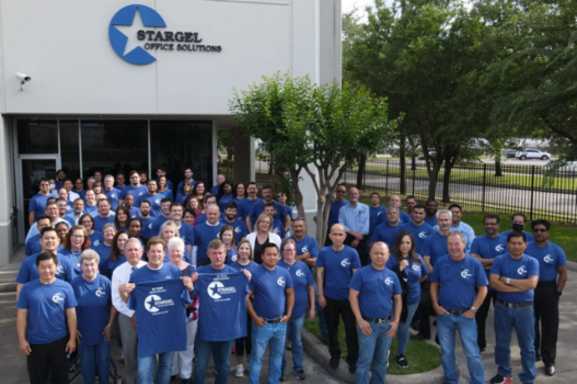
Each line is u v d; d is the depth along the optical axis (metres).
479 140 21.14
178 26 12.42
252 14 12.84
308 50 13.21
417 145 24.67
